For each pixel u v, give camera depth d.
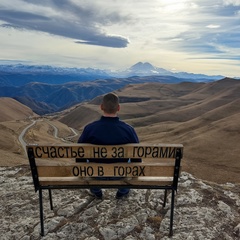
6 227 2.78
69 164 2.41
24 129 68.94
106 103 2.55
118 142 2.54
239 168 29.64
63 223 2.80
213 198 3.35
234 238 2.64
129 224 2.72
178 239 2.55
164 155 2.39
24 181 4.11
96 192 3.19
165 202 3.08
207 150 37.00
